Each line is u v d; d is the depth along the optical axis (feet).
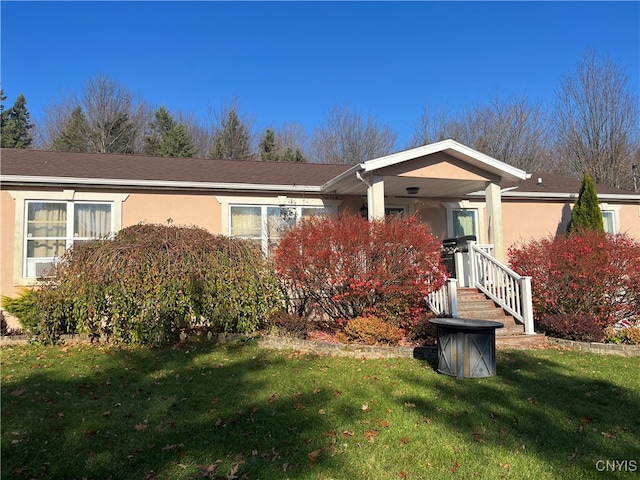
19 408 15.67
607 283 30.27
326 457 12.20
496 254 35.32
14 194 32.89
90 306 25.29
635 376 20.61
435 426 14.47
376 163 31.83
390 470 11.59
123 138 122.11
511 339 27.81
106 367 21.30
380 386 18.67
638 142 95.25
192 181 36.29
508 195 46.11
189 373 20.42
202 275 26.45
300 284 28.99
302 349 25.38
